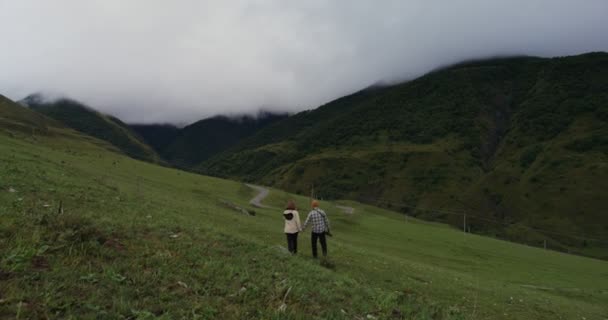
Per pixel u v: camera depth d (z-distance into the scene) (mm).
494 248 70938
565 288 39312
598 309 27938
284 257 14297
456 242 70188
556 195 192375
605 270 65500
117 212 16953
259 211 59656
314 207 18797
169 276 8578
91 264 8195
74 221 10297
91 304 6441
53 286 6734
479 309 16359
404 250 49031
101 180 33375
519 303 19688
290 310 8258
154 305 7012
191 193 55062
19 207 11961
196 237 13562
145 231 12320
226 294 8438
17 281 6570
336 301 10180
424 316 10930
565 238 162375
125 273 8125
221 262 10664
